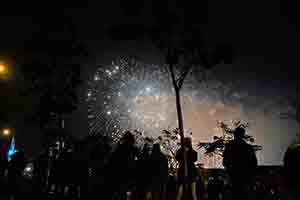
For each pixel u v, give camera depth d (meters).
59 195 11.00
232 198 8.26
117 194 9.29
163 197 9.55
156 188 9.48
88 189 10.16
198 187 10.84
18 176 12.55
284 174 5.21
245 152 8.35
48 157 12.18
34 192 11.49
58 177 10.57
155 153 9.79
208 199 10.73
